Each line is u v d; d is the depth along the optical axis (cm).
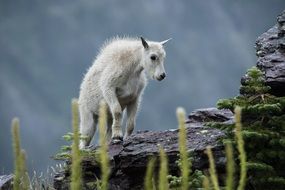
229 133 2064
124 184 2341
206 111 2566
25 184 1088
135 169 2319
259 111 1994
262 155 1977
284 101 2033
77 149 1046
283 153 1980
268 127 2036
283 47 2409
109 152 2405
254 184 1988
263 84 2112
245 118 2091
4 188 2308
